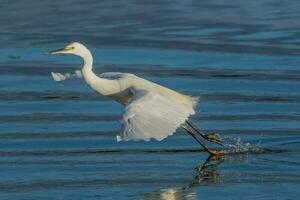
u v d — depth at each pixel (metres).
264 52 20.62
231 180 13.33
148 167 13.91
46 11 24.92
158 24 23.31
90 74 13.77
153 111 11.23
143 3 26.00
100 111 16.91
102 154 14.55
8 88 18.34
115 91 13.68
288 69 19.38
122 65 19.70
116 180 13.28
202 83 18.44
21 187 12.95
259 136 15.38
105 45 21.31
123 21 23.70
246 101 17.33
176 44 21.34
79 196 12.59
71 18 24.11
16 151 14.65
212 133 14.93
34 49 21.19
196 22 23.44
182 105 11.76
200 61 20.05
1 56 20.64
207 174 13.61
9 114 16.66
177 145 15.15
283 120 16.20
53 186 12.99
